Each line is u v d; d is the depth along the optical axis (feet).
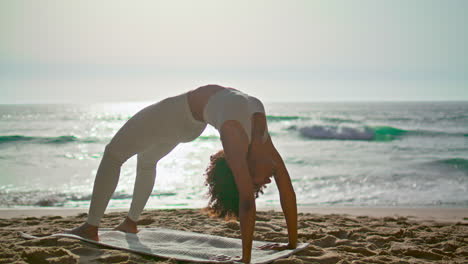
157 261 9.31
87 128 108.88
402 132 86.33
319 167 44.45
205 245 10.78
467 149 64.08
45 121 134.00
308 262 9.50
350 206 24.56
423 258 11.02
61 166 42.14
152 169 11.84
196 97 10.32
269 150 9.93
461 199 27.09
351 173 39.55
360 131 83.92
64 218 16.55
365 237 13.20
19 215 18.62
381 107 274.77
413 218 19.21
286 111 207.82
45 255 8.83
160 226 14.25
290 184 10.04
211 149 62.44
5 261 8.58
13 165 42.80
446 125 111.65
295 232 10.26
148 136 10.52
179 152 57.62
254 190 9.30
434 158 51.96
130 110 243.81
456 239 13.33
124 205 23.40
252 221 8.30
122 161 10.71
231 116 9.00
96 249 9.75
